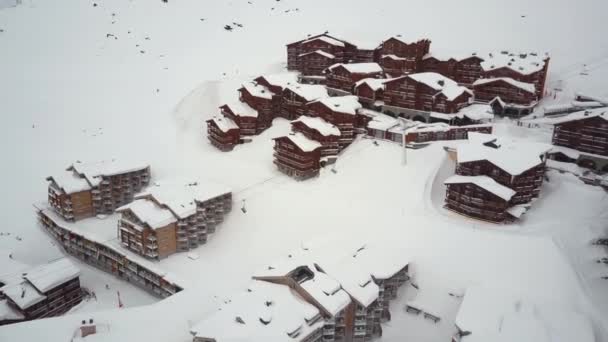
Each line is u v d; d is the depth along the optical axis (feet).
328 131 271.08
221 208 235.20
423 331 185.26
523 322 167.53
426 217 226.17
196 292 191.31
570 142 265.13
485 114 296.92
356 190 250.16
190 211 217.56
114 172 251.19
